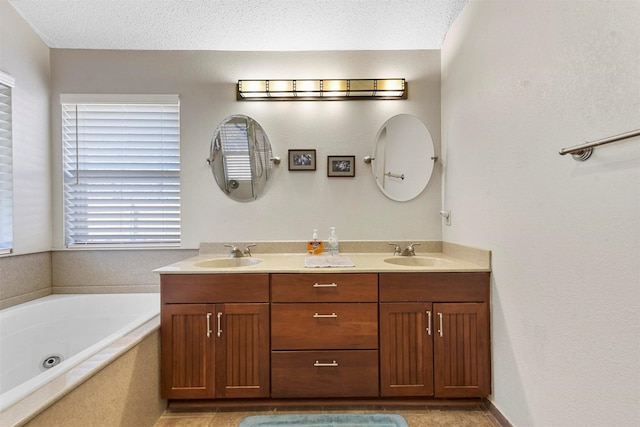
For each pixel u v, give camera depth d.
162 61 2.22
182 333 1.66
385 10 1.97
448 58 2.12
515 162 1.40
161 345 1.65
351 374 1.66
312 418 1.60
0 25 1.83
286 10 1.97
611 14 0.93
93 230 2.23
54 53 2.18
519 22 1.36
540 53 1.23
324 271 1.67
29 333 1.84
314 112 2.26
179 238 2.25
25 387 1.02
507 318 1.48
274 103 2.26
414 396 1.68
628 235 0.89
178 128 2.25
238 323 1.67
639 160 0.86
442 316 1.66
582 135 1.04
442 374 1.66
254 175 2.25
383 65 2.26
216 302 1.67
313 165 2.25
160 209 2.25
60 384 1.06
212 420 1.60
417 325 1.67
